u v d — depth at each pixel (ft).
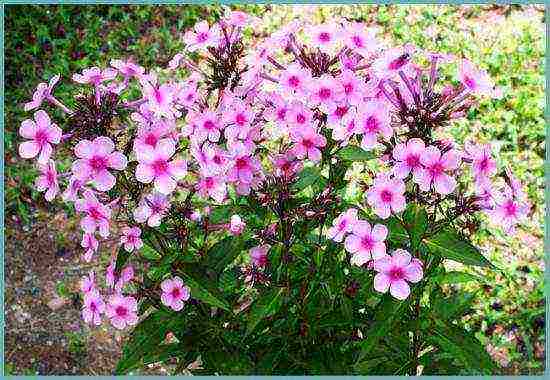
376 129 1.18
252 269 1.40
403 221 1.20
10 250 2.37
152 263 1.39
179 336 1.45
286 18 3.14
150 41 3.05
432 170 1.13
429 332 1.32
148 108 1.25
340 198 1.38
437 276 1.39
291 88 1.26
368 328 1.37
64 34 3.06
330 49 1.28
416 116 1.17
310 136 1.28
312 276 1.35
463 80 1.17
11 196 2.50
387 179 1.15
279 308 1.34
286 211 1.32
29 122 1.19
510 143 2.58
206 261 1.35
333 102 1.23
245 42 3.02
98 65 2.90
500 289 2.15
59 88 2.79
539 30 3.07
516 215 1.21
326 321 1.36
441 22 3.11
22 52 2.94
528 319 2.09
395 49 1.20
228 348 1.43
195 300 1.39
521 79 2.81
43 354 2.07
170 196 1.35
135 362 1.32
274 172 1.40
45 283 2.28
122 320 1.34
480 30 3.07
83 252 2.38
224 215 1.39
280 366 1.41
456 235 1.21
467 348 1.29
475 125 2.63
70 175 1.36
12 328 2.14
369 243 1.18
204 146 1.25
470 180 2.26
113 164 1.16
